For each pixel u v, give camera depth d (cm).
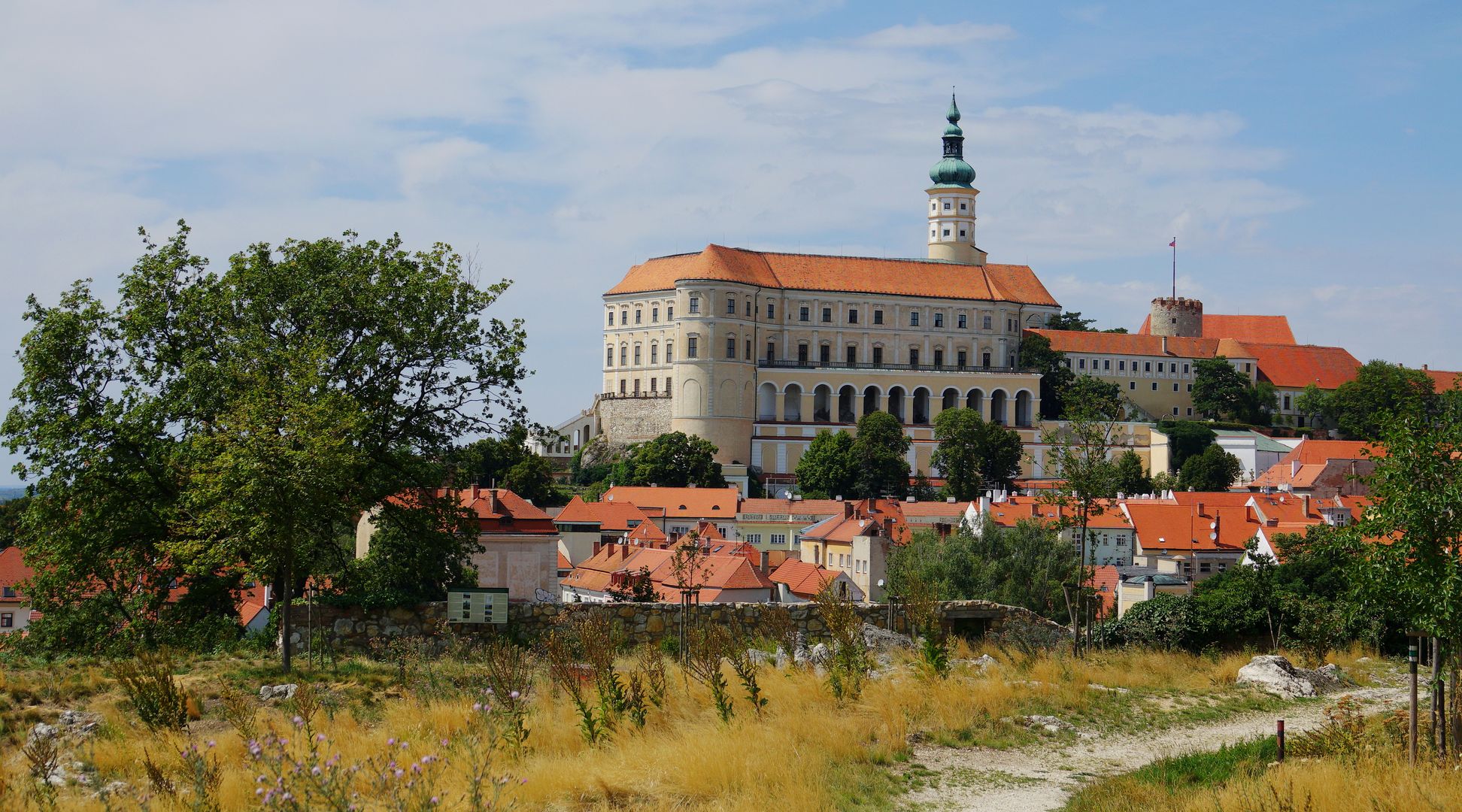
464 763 2603
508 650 3559
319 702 3186
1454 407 3195
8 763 2772
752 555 12700
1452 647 3061
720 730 2908
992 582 9812
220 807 2362
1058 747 3203
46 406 5188
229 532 4384
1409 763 2778
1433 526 3039
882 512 17512
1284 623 5531
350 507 4519
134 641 4741
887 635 4512
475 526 5269
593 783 2589
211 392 5047
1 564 12000
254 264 5519
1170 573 12462
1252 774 2811
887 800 2636
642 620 4391
